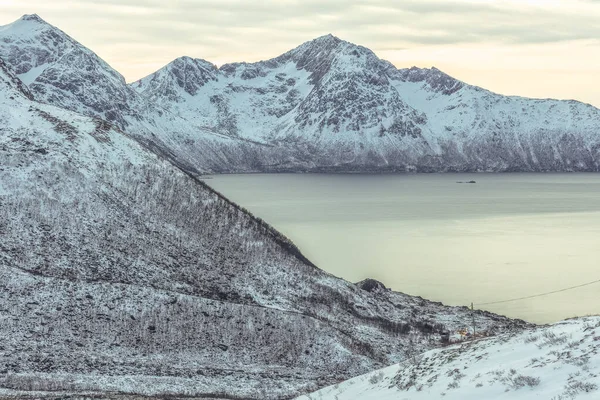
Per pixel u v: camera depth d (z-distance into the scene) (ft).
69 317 244.22
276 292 319.88
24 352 218.18
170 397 195.52
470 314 342.03
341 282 352.28
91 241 314.76
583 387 91.30
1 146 358.64
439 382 114.42
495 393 100.42
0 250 286.87
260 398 203.21
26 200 324.60
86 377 205.46
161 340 243.40
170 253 326.85
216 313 262.67
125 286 269.44
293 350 250.16
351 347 258.98
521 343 123.34
